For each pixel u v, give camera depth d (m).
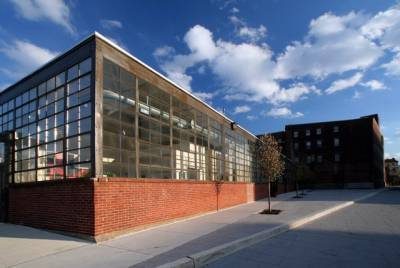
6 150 12.45
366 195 32.38
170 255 7.12
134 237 9.25
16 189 11.48
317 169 67.56
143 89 11.52
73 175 9.57
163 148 12.43
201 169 15.64
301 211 15.90
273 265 6.59
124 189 9.76
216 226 11.22
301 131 71.81
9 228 10.42
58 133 10.33
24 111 12.05
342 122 68.25
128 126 10.53
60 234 9.45
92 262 6.66
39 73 11.45
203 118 16.38
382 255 7.28
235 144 21.14
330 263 6.66
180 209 12.88
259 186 25.92
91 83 9.32
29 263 6.63
